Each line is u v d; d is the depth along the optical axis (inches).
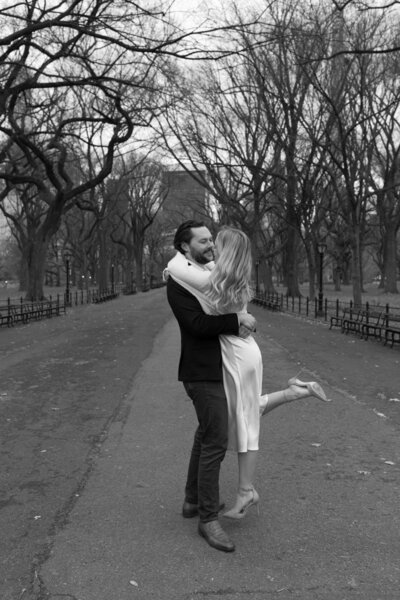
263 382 344.8
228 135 1251.8
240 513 139.5
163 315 1045.8
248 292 135.9
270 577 120.8
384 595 113.7
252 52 900.6
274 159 1328.7
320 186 1366.9
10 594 115.3
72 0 665.0
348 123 1042.1
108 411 277.1
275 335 661.3
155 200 2591.0
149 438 229.1
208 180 1775.3
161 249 3846.0
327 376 370.9
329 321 900.0
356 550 132.9
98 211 1774.1
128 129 983.6
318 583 118.3
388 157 1332.4
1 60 665.6
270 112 1128.8
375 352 506.9
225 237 134.5
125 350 517.7
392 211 1662.2
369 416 264.4
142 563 127.0
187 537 140.0
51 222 1331.2
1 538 140.9
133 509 158.1
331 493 169.2
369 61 879.1
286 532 142.6
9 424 254.7
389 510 156.3
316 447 216.4
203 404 134.8
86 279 2219.5
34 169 1176.8
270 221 2028.8
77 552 132.7
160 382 350.3
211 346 135.7
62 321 949.8
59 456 207.8
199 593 114.8
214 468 135.5
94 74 733.9
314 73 829.8
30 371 406.9
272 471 189.3
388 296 1670.8
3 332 761.0
